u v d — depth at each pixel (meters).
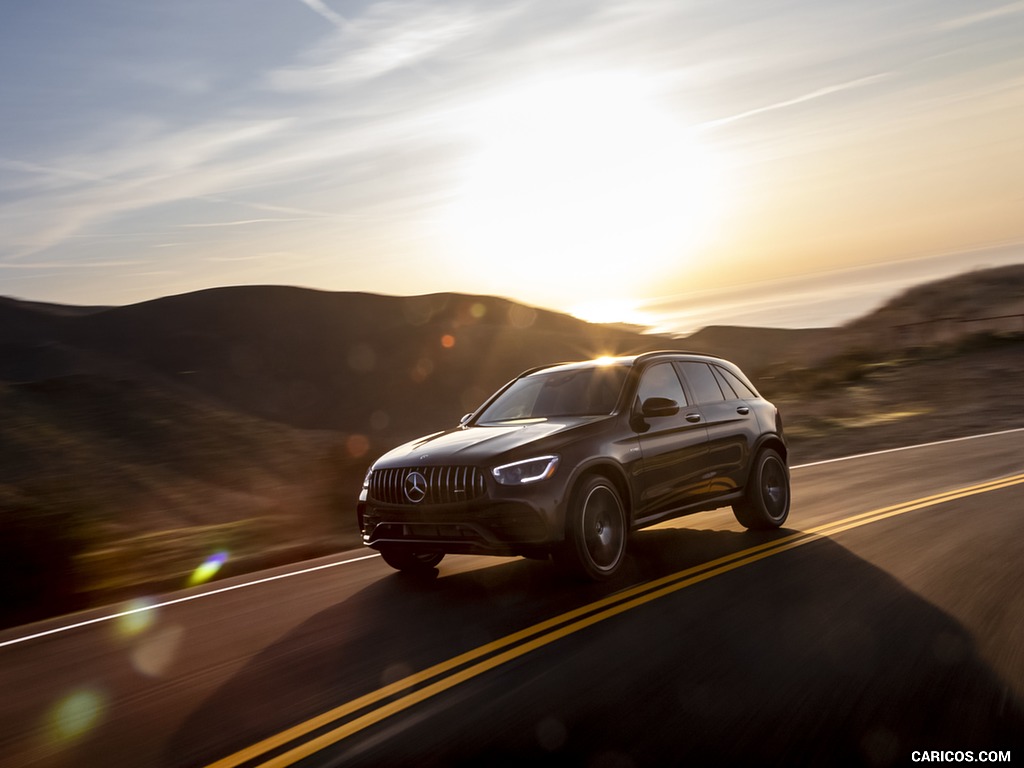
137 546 10.28
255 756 3.90
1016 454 13.05
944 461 12.91
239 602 7.11
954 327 35.38
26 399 44.38
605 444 7.00
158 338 104.75
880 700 4.11
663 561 7.48
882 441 16.67
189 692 4.88
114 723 4.48
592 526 6.76
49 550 8.84
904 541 7.64
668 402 7.29
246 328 107.50
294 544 10.52
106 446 38.03
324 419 84.81
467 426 7.93
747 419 8.64
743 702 4.17
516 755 3.71
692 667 4.70
